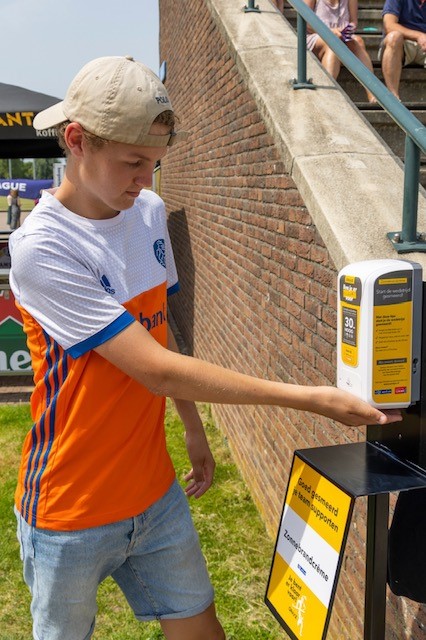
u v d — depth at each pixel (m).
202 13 5.32
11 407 6.08
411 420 1.35
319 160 2.67
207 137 5.42
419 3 4.30
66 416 1.64
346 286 1.33
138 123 1.37
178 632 1.89
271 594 1.50
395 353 1.30
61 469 1.68
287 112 3.09
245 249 4.06
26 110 7.34
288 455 3.24
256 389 1.44
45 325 1.55
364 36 4.91
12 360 6.52
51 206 1.57
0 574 3.48
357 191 2.43
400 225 2.20
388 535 1.42
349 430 2.35
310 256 2.74
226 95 4.41
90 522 1.69
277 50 3.67
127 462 1.70
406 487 1.26
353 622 2.37
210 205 5.43
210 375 1.45
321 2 4.71
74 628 1.80
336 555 1.27
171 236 8.88
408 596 1.44
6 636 3.01
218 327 5.21
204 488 2.12
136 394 1.67
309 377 2.83
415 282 1.28
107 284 1.61
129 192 1.49
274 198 3.28
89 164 1.46
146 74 1.40
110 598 3.24
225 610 3.11
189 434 2.07
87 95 1.38
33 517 1.72
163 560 1.83
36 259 1.51
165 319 1.84
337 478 1.31
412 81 4.52
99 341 1.51
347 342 1.35
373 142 2.82
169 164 9.02
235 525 3.84
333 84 3.30
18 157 8.39
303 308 2.88
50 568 1.72
